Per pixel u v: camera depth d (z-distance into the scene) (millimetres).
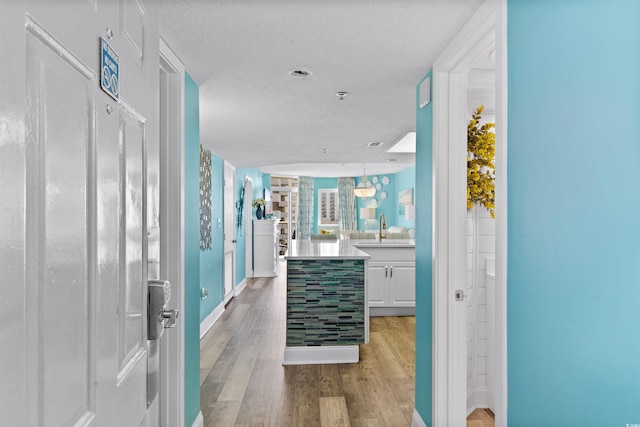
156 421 1249
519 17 1407
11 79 546
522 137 1393
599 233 1022
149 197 1179
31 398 589
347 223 13586
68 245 696
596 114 1028
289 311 4125
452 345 2393
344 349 4133
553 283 1221
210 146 5590
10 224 543
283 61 2424
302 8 1786
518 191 1422
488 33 1835
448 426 2379
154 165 1225
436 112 2404
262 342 4812
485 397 3158
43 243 624
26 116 581
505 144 1505
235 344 4738
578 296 1107
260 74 2650
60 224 671
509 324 1481
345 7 1774
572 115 1124
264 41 2137
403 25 1945
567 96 1146
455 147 2402
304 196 13391
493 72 2984
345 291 4148
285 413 3043
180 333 2402
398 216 12484
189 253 2639
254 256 9875
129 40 1005
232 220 7586
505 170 1504
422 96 2670
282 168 10938
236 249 7926
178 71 2363
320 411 3072
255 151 6113
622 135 940
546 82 1247
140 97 1091
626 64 925
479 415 3035
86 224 765
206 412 3064
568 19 1136
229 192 7406
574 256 1121
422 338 2711
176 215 2402
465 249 2422
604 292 1009
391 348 4562
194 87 2771
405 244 6004
